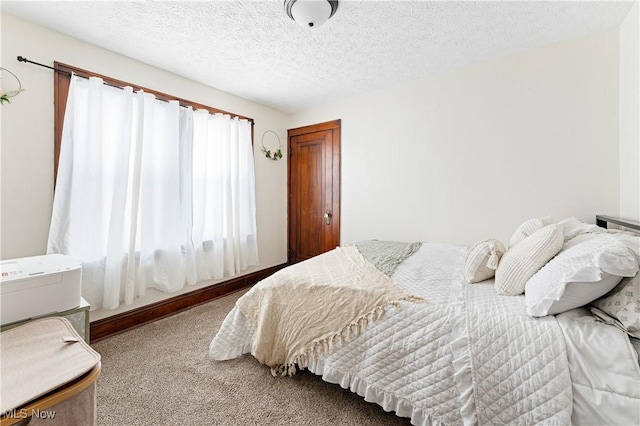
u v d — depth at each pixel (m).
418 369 1.21
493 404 1.02
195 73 2.62
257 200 3.56
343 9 1.71
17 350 0.90
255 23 1.86
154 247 2.46
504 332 1.07
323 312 1.50
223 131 3.00
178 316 2.55
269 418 1.36
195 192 2.78
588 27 1.94
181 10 1.73
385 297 1.37
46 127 1.90
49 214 1.92
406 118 2.89
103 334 2.14
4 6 1.68
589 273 0.96
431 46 2.17
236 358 1.85
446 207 2.68
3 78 1.73
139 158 2.28
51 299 1.26
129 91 2.21
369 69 2.56
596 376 0.90
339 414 1.38
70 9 1.71
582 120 2.07
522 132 2.29
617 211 1.97
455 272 1.75
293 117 3.86
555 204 2.18
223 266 3.02
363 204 3.25
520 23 1.88
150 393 1.52
